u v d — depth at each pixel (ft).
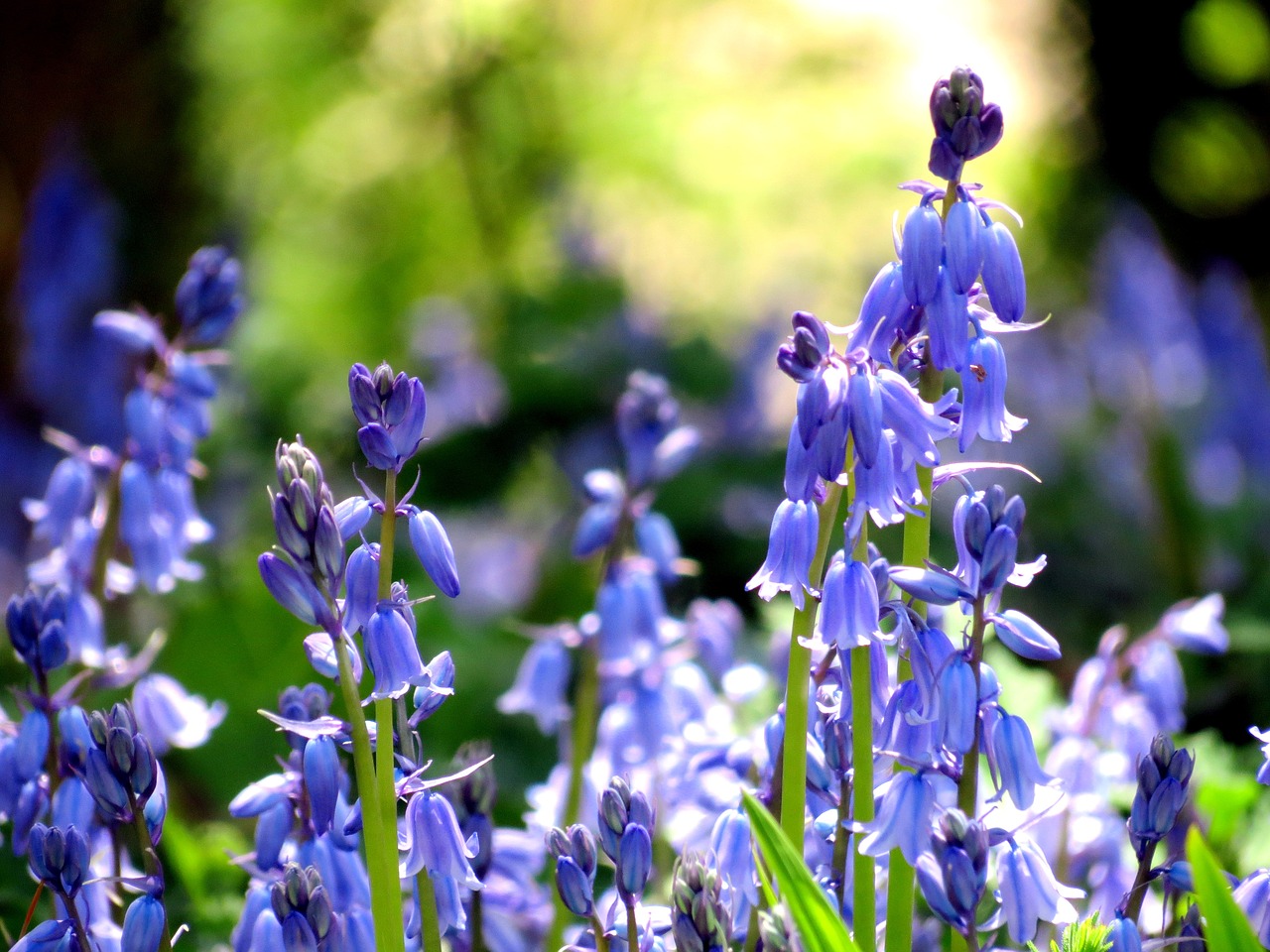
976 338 7.40
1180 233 33.96
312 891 7.30
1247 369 29.27
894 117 39.11
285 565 6.91
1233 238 33.65
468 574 25.13
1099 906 10.40
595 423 25.29
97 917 9.34
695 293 35.01
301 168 38.27
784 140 38.47
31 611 9.29
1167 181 34.30
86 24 31.91
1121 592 24.43
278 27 35.22
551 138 36.65
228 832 13.78
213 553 23.36
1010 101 38.24
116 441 28.78
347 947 8.07
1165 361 29.55
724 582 23.58
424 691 7.62
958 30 39.58
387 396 7.27
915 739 7.18
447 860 7.52
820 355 7.02
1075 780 11.03
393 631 7.22
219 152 35.24
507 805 15.71
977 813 7.62
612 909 8.56
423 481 24.70
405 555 22.57
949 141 7.00
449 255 38.68
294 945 7.24
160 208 33.96
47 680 9.39
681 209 37.70
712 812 9.62
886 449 7.07
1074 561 25.29
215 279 12.16
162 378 12.17
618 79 37.47
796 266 34.94
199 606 18.29
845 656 7.71
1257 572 22.41
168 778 17.42
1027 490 27.84
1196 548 23.38
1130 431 28.45
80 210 30.53
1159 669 11.90
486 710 19.34
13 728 9.77
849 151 37.93
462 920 8.01
